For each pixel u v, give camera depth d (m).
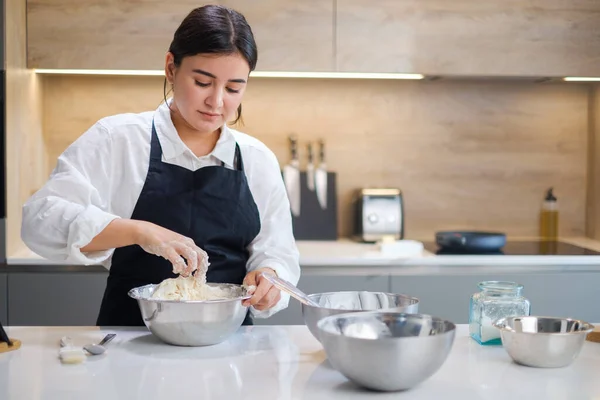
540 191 3.77
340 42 3.24
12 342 1.58
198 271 1.69
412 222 3.73
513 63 3.30
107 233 1.64
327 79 3.65
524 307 1.63
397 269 3.09
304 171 3.63
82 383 1.33
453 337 1.28
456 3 3.27
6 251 3.03
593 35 3.31
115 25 3.17
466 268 3.11
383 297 1.64
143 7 3.18
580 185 3.78
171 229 1.94
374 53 3.26
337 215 3.69
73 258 1.64
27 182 3.29
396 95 3.68
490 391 1.30
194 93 1.77
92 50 3.18
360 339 1.23
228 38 1.72
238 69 1.76
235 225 1.99
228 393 1.28
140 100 3.57
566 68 3.32
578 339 1.44
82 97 3.55
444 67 3.28
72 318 3.02
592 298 3.15
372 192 3.53
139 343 1.62
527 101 3.73
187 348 1.58
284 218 2.07
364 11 3.24
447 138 3.71
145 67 3.20
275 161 2.10
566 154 3.77
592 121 3.73
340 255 3.12
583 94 3.75
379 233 3.49
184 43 1.74
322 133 3.67
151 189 1.93
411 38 3.26
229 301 1.56
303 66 3.24
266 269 1.90
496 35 3.28
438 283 3.09
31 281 3.00
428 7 3.26
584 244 3.54
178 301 1.53
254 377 1.38
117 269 1.96
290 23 3.22
